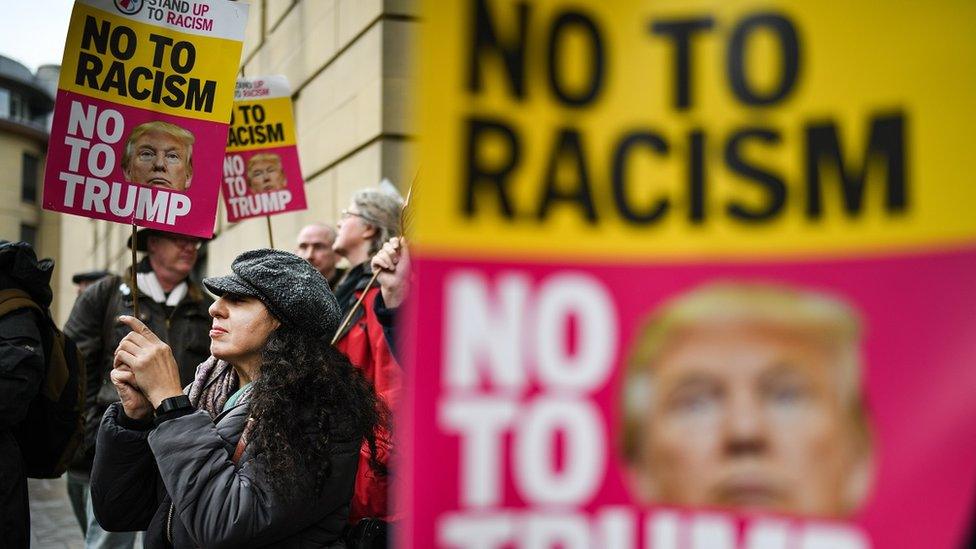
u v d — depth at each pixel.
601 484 1.21
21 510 2.68
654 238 1.21
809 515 1.18
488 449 1.22
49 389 2.82
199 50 2.80
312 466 2.00
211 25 2.81
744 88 1.20
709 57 1.21
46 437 2.86
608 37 1.22
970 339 1.15
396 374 2.93
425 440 1.21
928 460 1.15
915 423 1.15
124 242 18.61
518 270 1.22
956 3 1.16
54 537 6.30
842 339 1.17
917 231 1.16
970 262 1.15
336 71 6.92
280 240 8.30
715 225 1.20
